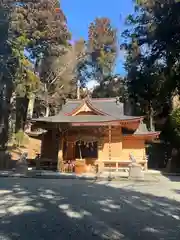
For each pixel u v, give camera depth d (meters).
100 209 9.23
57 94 48.41
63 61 48.31
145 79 28.91
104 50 60.72
